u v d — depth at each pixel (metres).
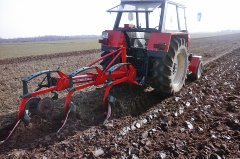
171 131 4.83
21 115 4.66
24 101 4.58
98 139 4.54
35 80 9.08
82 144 4.40
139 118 5.51
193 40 37.28
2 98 7.07
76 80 5.12
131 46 6.93
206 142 4.30
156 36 6.11
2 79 9.75
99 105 6.04
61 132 4.76
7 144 4.43
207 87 7.89
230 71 10.48
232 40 35.47
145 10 6.25
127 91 6.97
